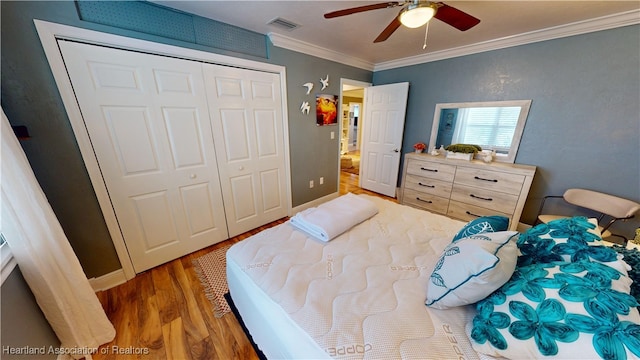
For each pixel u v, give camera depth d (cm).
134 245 190
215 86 211
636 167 201
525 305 74
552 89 232
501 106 268
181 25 184
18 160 103
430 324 86
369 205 181
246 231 270
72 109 148
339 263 122
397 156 373
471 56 280
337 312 91
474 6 180
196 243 228
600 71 205
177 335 141
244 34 221
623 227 214
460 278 84
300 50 267
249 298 118
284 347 93
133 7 161
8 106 130
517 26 217
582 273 76
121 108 167
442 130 326
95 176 163
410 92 348
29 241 104
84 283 126
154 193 193
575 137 226
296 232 156
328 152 345
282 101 267
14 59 128
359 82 362
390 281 108
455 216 288
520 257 103
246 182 256
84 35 145
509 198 245
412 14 146
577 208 236
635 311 63
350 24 213
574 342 61
